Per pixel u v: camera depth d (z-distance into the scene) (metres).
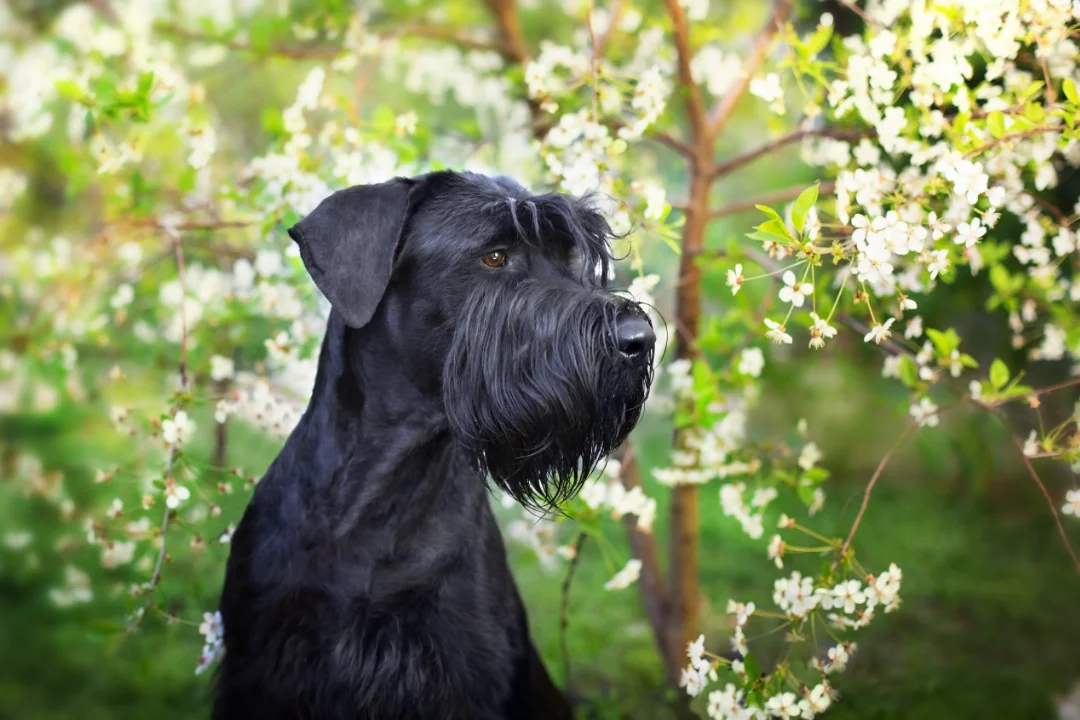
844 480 7.68
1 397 6.74
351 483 2.96
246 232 4.42
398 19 4.95
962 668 4.54
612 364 2.76
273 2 4.93
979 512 6.93
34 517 6.05
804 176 5.74
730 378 3.73
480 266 2.87
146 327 4.46
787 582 3.05
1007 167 3.20
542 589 5.60
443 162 4.14
